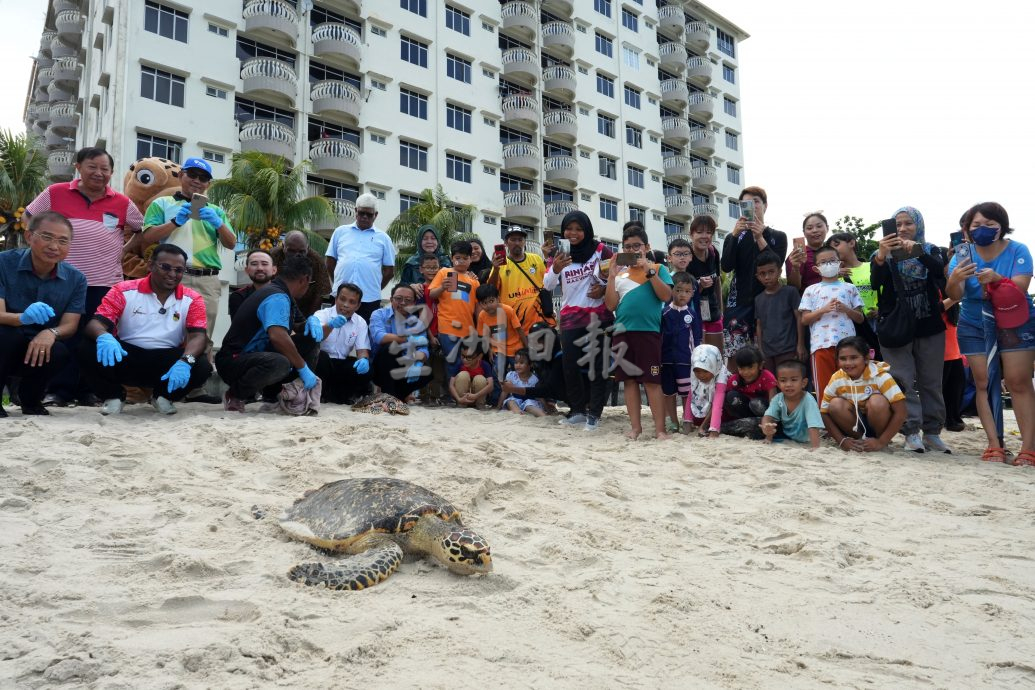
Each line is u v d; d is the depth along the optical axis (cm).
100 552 283
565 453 524
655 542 340
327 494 335
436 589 272
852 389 591
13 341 498
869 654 233
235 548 300
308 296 646
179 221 638
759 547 342
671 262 727
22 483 359
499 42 3247
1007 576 309
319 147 2442
